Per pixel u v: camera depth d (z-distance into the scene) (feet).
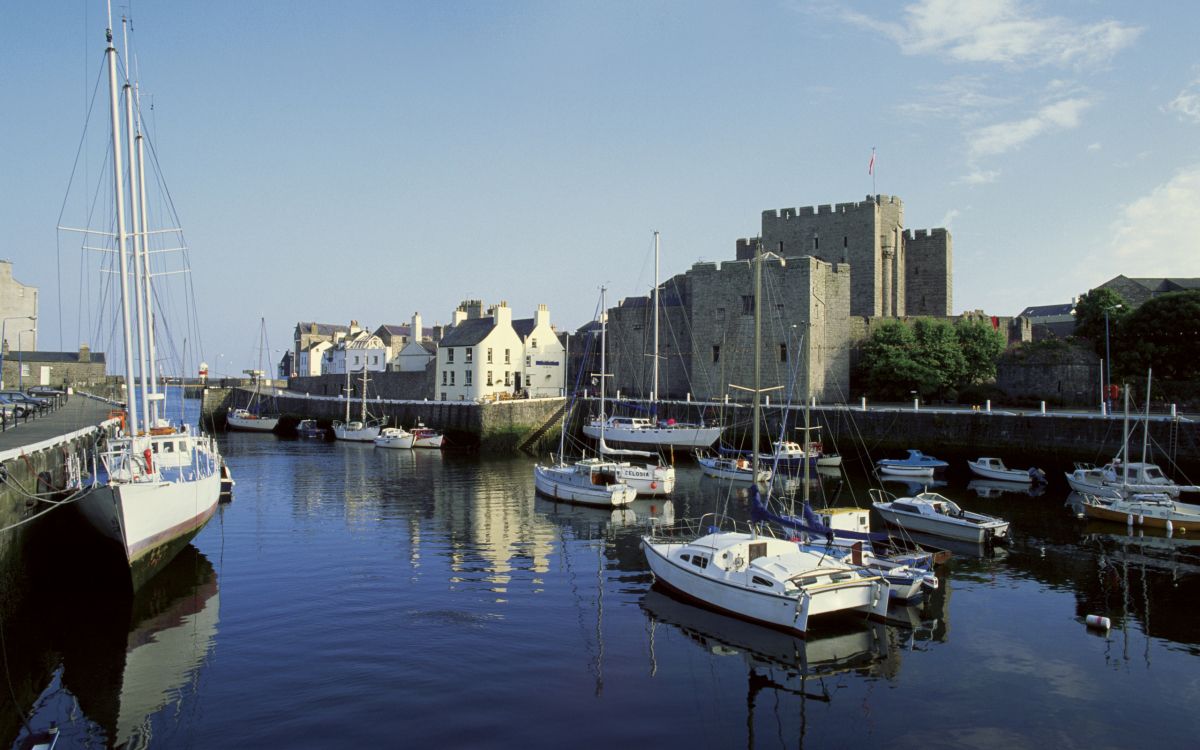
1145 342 176.04
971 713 46.21
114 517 63.46
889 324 208.33
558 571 76.89
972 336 207.10
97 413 154.61
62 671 50.75
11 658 52.60
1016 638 58.44
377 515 106.11
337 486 133.80
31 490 69.72
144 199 100.58
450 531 95.71
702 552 66.13
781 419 175.63
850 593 60.64
